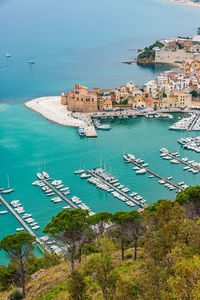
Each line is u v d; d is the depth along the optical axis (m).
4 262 144.00
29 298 90.94
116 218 106.44
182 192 124.56
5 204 189.75
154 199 193.25
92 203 189.50
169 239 80.06
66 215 102.25
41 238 157.12
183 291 58.00
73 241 98.00
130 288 69.12
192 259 66.69
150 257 78.12
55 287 90.31
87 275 89.81
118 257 105.00
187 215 112.31
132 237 101.81
